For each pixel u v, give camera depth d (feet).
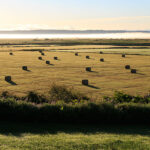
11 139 33.68
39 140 33.01
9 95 78.07
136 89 97.25
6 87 99.91
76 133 39.86
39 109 50.29
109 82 112.06
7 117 50.88
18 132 40.88
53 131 41.91
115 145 30.48
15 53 281.74
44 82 111.24
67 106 50.85
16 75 131.75
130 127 46.52
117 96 64.13
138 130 43.70
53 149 28.76
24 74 134.92
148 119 50.08
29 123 48.78
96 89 97.04
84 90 94.84
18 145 30.42
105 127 46.06
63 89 76.18
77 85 104.88
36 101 70.44
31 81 113.70
